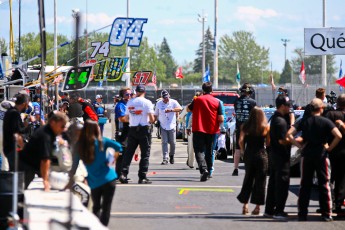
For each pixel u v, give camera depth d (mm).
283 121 22891
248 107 34188
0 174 18531
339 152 23484
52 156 21562
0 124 29641
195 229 21250
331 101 43562
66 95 50031
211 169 33281
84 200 20531
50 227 14992
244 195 23812
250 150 23516
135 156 40031
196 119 32750
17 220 16938
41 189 21156
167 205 25672
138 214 23703
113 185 19094
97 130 18844
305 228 21594
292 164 32344
